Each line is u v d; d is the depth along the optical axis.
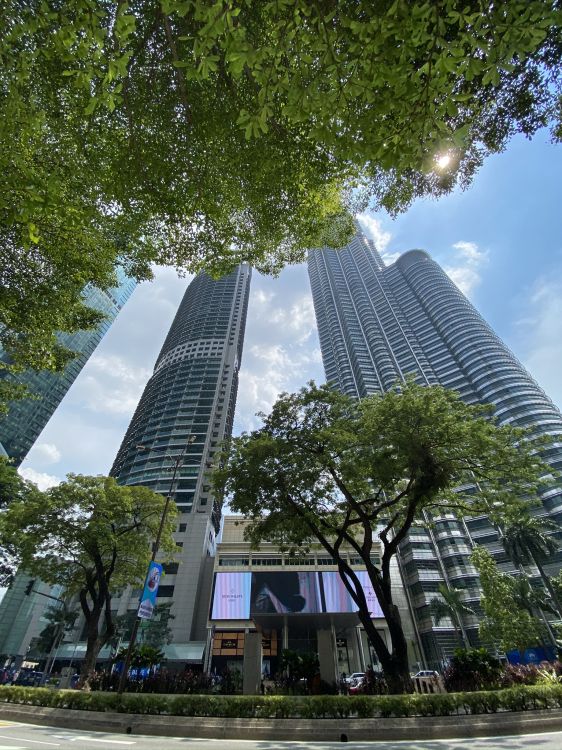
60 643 58.06
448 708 10.38
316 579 52.44
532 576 55.44
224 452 19.73
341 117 4.04
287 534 19.42
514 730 9.55
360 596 15.55
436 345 92.12
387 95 3.75
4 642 76.44
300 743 8.77
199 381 90.38
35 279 10.42
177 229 10.70
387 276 116.75
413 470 15.69
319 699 10.73
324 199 10.92
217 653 48.47
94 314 12.70
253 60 3.45
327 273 126.62
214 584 52.84
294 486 17.22
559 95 7.21
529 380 75.50
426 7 3.21
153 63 7.39
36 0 4.25
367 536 17.39
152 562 14.98
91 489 24.06
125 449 85.44
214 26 3.22
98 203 9.05
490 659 13.77
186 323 108.62
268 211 10.39
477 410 17.92
